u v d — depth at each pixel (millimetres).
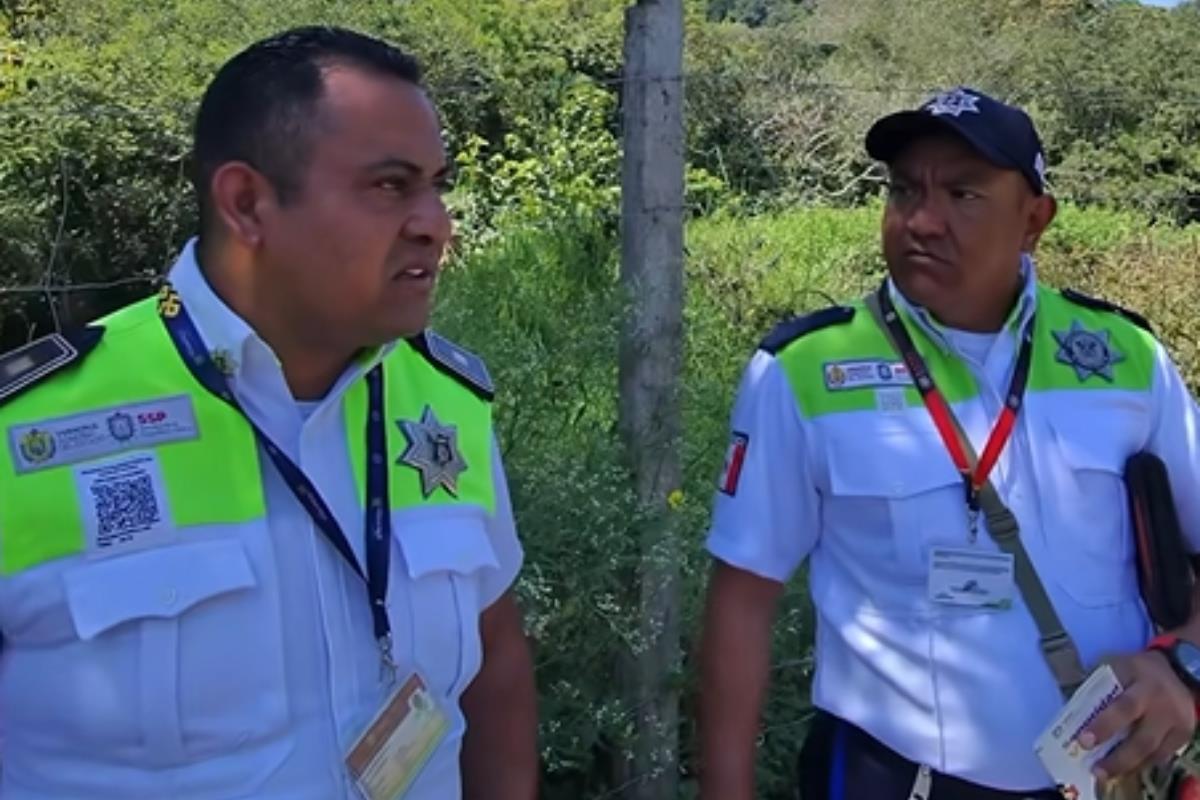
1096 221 11234
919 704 1885
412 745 1420
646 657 2900
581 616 2797
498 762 1720
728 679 2018
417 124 1348
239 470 1367
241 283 1374
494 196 6930
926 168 1899
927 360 1943
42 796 1319
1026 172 1871
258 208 1338
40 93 8320
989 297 1932
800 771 2090
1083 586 1887
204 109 1373
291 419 1413
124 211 8250
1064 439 1910
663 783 2963
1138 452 1967
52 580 1285
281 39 1371
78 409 1335
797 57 15453
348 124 1313
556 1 14586
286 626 1368
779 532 1990
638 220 2861
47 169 7949
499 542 1645
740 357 4070
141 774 1308
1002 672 1854
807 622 3152
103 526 1300
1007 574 1866
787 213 9578
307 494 1390
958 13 21172
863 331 1984
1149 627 1932
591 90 7516
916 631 1883
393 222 1338
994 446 1896
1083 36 19672
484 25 13344
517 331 3145
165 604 1297
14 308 7645
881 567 1904
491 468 1600
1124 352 2004
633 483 2906
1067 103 13773
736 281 6156
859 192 10859
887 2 21203
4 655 1328
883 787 1924
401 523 1459
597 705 2910
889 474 1895
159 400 1357
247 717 1335
